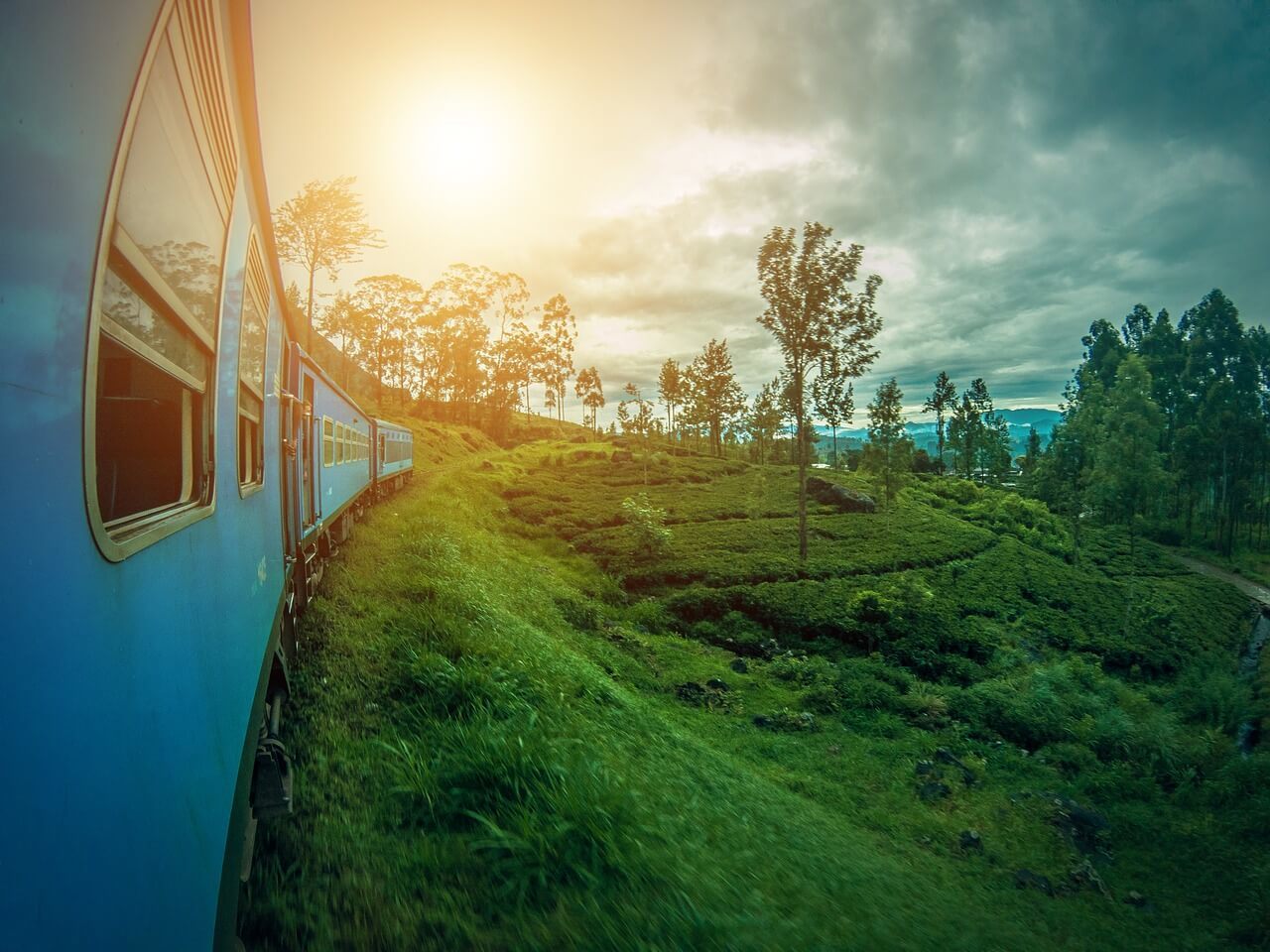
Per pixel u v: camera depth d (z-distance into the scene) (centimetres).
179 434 229
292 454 703
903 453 4238
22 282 107
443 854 404
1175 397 7194
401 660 727
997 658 2014
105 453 212
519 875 384
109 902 130
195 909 189
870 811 1020
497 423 7569
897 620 2092
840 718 1461
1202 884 992
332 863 381
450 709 647
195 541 233
